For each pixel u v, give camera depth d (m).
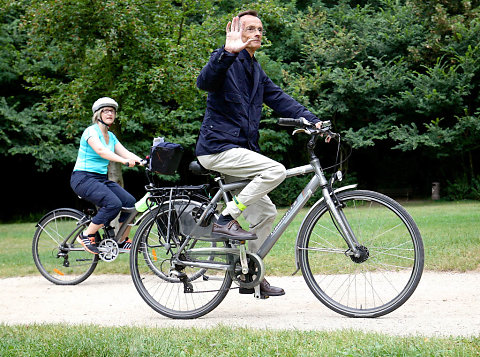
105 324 4.02
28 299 5.24
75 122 10.18
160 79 8.95
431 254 6.23
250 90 4.04
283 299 4.77
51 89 9.89
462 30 19.80
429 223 10.01
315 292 4.11
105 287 5.76
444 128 20.92
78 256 6.07
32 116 18.86
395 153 23.81
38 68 17.47
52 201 23.66
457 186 20.86
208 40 9.73
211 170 4.13
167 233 4.27
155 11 9.30
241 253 4.00
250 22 3.94
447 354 2.67
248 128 4.00
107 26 8.85
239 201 3.90
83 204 23.70
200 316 4.20
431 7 20.77
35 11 8.77
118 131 9.86
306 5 23.14
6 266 7.18
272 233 4.11
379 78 20.25
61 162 19.66
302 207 4.13
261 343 3.02
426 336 3.10
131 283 5.94
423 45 20.33
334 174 4.11
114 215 5.58
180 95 9.67
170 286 4.46
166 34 9.66
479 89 20.22
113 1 8.52
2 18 18.11
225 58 3.68
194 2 9.73
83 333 3.41
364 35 21.28
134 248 4.43
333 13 22.12
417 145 19.72
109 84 9.59
